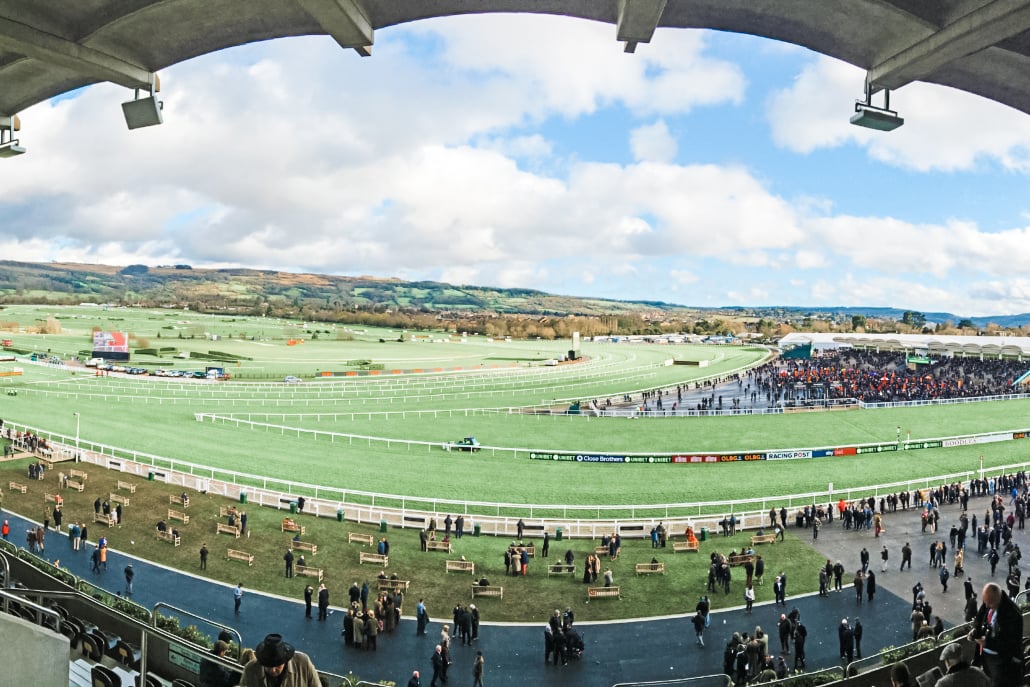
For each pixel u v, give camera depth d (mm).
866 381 89688
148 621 14297
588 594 25188
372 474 43938
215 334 192750
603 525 33344
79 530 27672
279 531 30953
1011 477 40344
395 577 25844
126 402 69750
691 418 66562
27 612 10188
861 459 49875
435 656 19047
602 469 46281
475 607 21891
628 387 90375
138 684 9312
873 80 12766
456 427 61656
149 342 152125
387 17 12773
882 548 30016
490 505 34875
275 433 55969
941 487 38000
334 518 33188
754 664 18703
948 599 24797
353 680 13953
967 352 113375
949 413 69562
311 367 119375
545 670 20047
